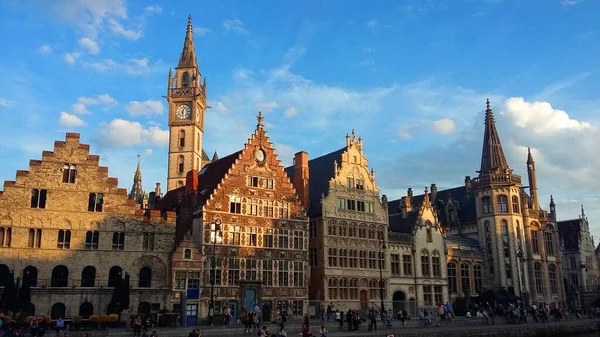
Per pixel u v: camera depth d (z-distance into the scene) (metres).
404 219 93.19
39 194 59.12
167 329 49.00
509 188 105.56
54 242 58.56
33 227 58.06
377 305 79.06
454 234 110.75
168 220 63.66
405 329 57.38
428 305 86.25
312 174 85.12
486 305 78.94
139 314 54.50
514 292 96.38
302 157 79.75
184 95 111.44
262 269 68.00
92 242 60.06
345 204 79.25
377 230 82.44
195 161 109.88
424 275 87.88
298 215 73.00
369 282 79.12
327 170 82.25
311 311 72.19
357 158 82.94
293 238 71.69
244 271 66.38
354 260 78.06
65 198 60.00
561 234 134.88
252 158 70.69
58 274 58.09
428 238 90.50
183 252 62.38
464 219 111.00
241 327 52.47
